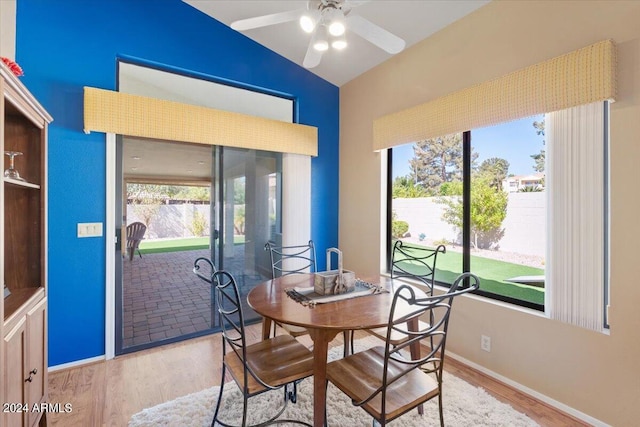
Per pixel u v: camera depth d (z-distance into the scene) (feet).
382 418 4.07
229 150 10.05
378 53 9.85
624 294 5.30
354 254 11.64
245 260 10.47
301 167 11.22
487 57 7.32
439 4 7.60
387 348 4.08
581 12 5.79
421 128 8.68
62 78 7.46
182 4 9.09
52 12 7.36
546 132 6.32
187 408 6.07
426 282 7.95
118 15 8.16
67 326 7.60
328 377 4.91
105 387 6.85
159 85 9.22
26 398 4.78
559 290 6.08
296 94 11.26
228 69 9.85
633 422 5.18
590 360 5.68
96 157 7.88
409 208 9.94
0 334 3.97
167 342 8.98
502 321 7.05
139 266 8.71
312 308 5.26
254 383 4.73
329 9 5.35
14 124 5.51
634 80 5.19
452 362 7.98
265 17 5.75
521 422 5.68
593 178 5.65
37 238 5.63
